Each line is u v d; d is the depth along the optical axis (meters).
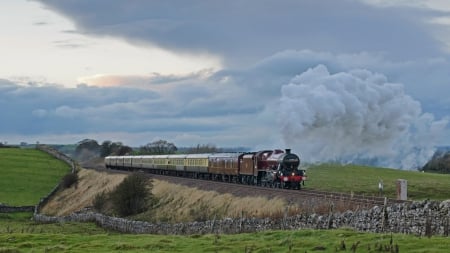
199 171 102.44
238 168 85.81
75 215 92.69
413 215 36.72
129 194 86.69
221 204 69.38
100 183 124.31
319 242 35.56
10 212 113.06
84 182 136.00
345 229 40.03
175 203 81.62
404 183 54.28
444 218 34.72
